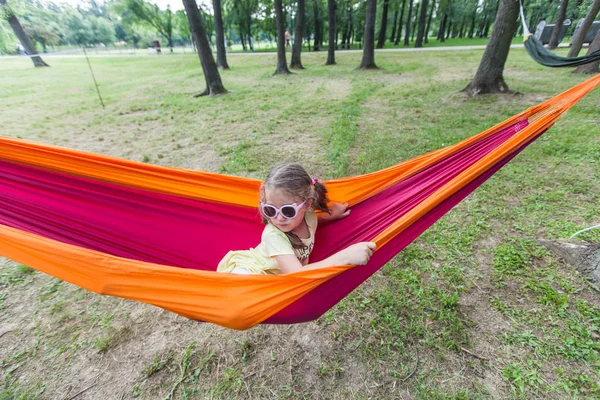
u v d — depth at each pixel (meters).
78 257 1.36
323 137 6.49
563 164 4.47
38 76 18.38
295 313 1.62
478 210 3.69
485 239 3.24
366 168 4.93
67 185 2.19
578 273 2.70
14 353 2.42
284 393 2.08
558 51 16.03
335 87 11.88
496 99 7.96
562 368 2.04
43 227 2.14
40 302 2.88
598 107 6.62
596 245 2.75
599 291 2.53
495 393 1.96
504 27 7.74
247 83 14.00
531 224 3.36
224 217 2.53
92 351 2.41
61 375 2.26
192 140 6.88
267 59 24.30
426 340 2.30
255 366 2.25
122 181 2.26
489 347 2.21
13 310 2.81
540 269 2.78
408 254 3.10
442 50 24.17
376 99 9.37
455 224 3.49
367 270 1.82
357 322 2.50
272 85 13.16
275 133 7.00
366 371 2.16
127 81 15.97
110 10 49.47
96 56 35.53
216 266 2.30
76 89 13.88
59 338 2.52
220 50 19.05
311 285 1.51
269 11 37.66
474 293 2.64
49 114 9.55
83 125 8.34
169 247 2.35
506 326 2.34
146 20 47.12
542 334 2.26
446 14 40.03
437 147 5.43
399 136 6.15
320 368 2.21
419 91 9.82
